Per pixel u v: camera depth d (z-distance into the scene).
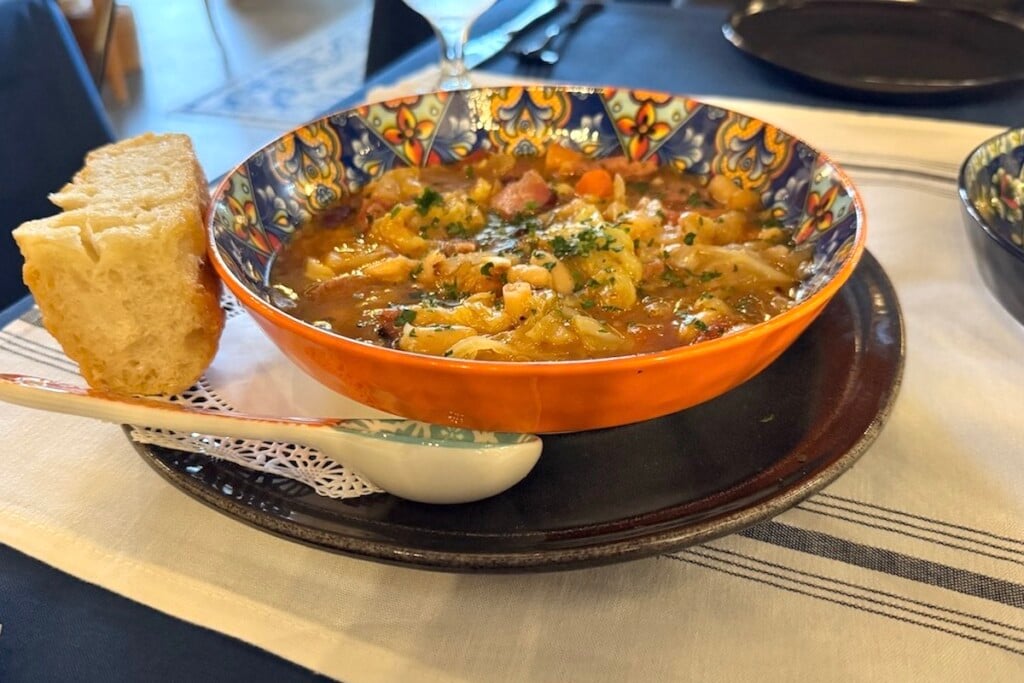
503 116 0.37
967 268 0.33
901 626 0.19
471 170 0.37
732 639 0.19
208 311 0.24
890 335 0.25
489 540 0.19
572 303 0.27
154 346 0.24
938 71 0.50
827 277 0.25
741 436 0.23
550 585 0.21
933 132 0.44
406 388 0.20
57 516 0.22
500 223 0.33
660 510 0.20
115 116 1.06
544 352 0.25
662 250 0.30
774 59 0.50
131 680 0.19
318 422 0.22
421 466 0.20
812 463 0.21
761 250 0.30
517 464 0.20
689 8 0.65
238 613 0.20
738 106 0.47
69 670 0.19
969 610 0.20
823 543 0.22
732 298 0.28
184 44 1.34
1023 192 0.34
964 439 0.25
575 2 0.66
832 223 0.28
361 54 1.24
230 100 1.10
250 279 0.27
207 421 0.22
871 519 0.22
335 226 0.33
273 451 0.22
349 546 0.19
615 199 0.34
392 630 0.20
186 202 0.26
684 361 0.20
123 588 0.20
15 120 0.55
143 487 0.23
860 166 0.41
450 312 0.27
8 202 0.54
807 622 0.20
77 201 0.26
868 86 0.46
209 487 0.21
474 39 0.58
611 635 0.19
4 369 0.27
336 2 1.56
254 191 0.30
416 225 0.33
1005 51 0.52
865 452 0.22
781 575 0.21
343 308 0.28
